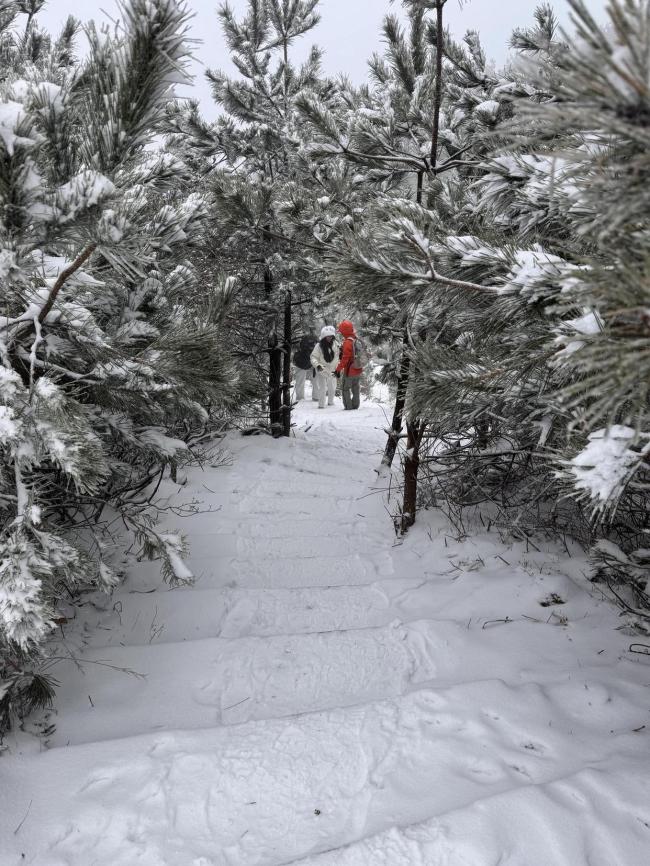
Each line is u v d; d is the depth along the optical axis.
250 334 8.86
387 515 6.12
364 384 15.91
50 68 2.59
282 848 2.09
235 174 6.39
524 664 3.27
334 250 2.54
